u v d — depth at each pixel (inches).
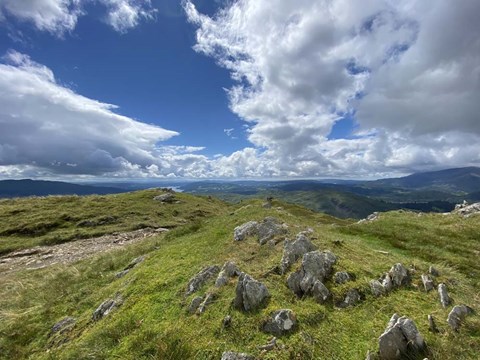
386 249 719.1
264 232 613.6
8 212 1790.1
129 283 506.0
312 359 262.7
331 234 758.5
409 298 356.5
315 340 283.1
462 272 547.2
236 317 325.4
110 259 858.8
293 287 375.9
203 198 3174.2
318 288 359.6
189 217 2060.8
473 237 801.6
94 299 523.2
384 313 325.4
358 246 557.6
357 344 277.7
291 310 313.9
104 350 327.6
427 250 705.0
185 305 381.1
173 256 610.2
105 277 668.7
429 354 258.1
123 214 1905.8
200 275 438.0
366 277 392.2
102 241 1416.1
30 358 380.5
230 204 3289.9
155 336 324.8
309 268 390.3
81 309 500.7
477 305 356.2
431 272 436.8
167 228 1749.5
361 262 444.8
